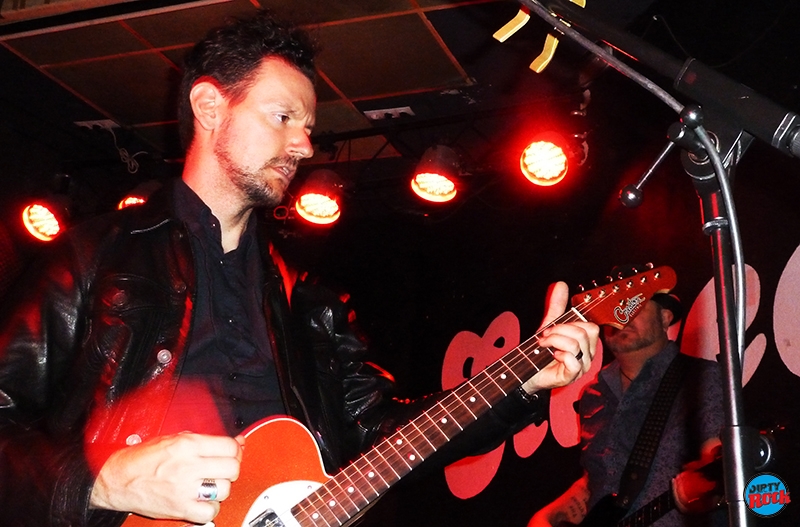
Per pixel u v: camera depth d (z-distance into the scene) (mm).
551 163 5352
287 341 1896
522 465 4965
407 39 5020
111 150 6855
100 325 1679
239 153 1855
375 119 6121
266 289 1921
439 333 6207
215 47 1931
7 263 3381
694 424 3363
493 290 5879
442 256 6312
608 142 5062
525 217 5746
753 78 3434
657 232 4633
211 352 1784
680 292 4246
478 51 5039
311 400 1905
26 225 6438
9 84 5984
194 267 1817
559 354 1806
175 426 1680
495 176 5969
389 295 6793
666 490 3305
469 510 5254
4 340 1597
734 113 1198
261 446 1657
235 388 1782
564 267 5328
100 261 1753
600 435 3719
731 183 1208
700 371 3459
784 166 3660
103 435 1619
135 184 7086
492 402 1794
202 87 1913
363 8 4715
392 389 2107
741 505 1114
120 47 5285
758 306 3732
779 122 1148
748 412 3639
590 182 5242
